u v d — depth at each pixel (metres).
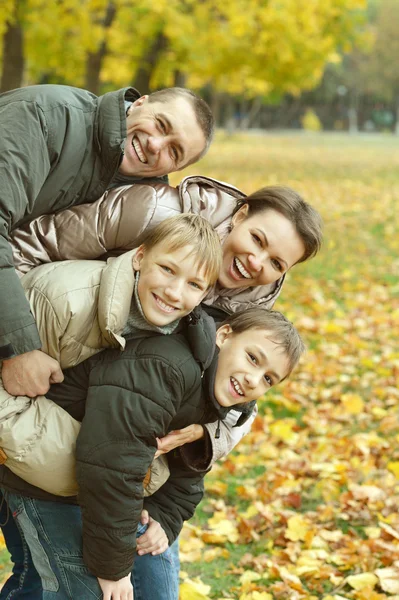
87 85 17.08
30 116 2.60
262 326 2.67
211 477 5.23
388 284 10.55
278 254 2.87
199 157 3.10
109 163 2.74
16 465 2.48
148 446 2.45
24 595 2.92
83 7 15.52
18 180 2.52
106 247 2.75
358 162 28.92
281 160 29.33
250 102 75.31
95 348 2.53
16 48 15.19
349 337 8.12
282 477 5.13
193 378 2.49
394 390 6.76
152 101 2.97
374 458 5.48
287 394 6.59
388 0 73.12
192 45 15.53
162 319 2.46
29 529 2.68
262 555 4.28
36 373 2.46
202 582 4.07
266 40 17.78
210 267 2.48
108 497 2.39
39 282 2.54
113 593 2.54
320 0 17.75
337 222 14.59
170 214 2.79
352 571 4.16
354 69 76.44
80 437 2.42
